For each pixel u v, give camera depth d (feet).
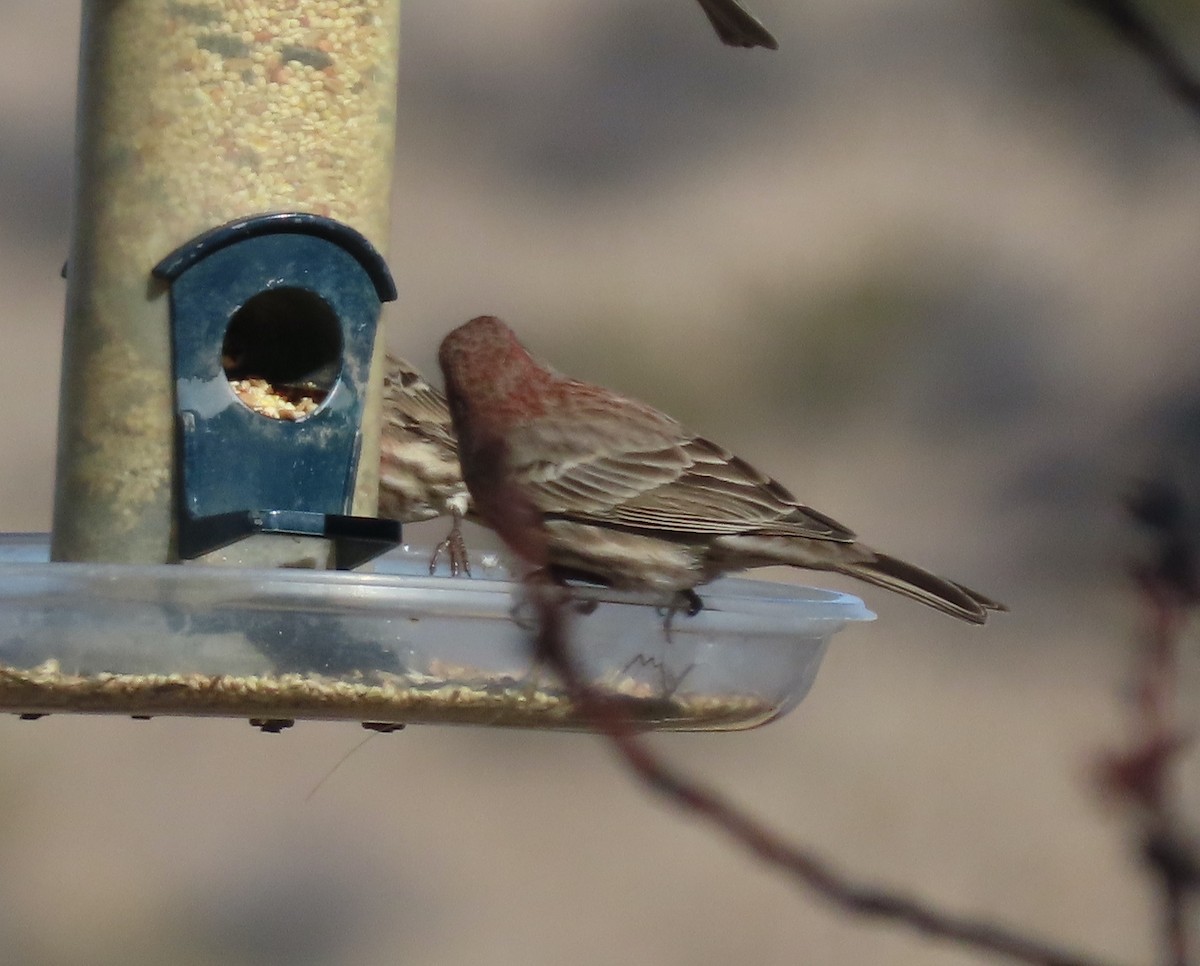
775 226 65.10
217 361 22.39
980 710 50.47
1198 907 8.89
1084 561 53.98
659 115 70.49
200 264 22.38
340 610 19.12
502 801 49.37
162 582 18.94
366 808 48.91
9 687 19.11
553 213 65.26
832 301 61.82
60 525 22.85
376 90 23.58
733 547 25.52
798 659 21.54
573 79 71.10
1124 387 59.62
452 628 19.30
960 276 63.57
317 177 23.16
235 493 22.33
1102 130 69.97
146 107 22.76
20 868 46.34
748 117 71.10
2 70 69.67
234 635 19.27
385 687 19.42
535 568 13.44
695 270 62.90
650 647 20.25
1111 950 40.81
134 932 45.47
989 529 55.93
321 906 46.44
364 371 23.07
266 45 23.00
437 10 74.84
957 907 43.39
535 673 19.33
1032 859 45.03
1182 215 65.82
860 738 49.60
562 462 25.61
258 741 50.49
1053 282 63.93
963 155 69.00
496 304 60.95
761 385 59.93
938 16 74.13
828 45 74.02
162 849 47.29
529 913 45.91
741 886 45.96
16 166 66.18
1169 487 9.53
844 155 68.59
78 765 49.08
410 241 63.62
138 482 22.39
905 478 57.62
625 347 60.49
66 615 19.12
